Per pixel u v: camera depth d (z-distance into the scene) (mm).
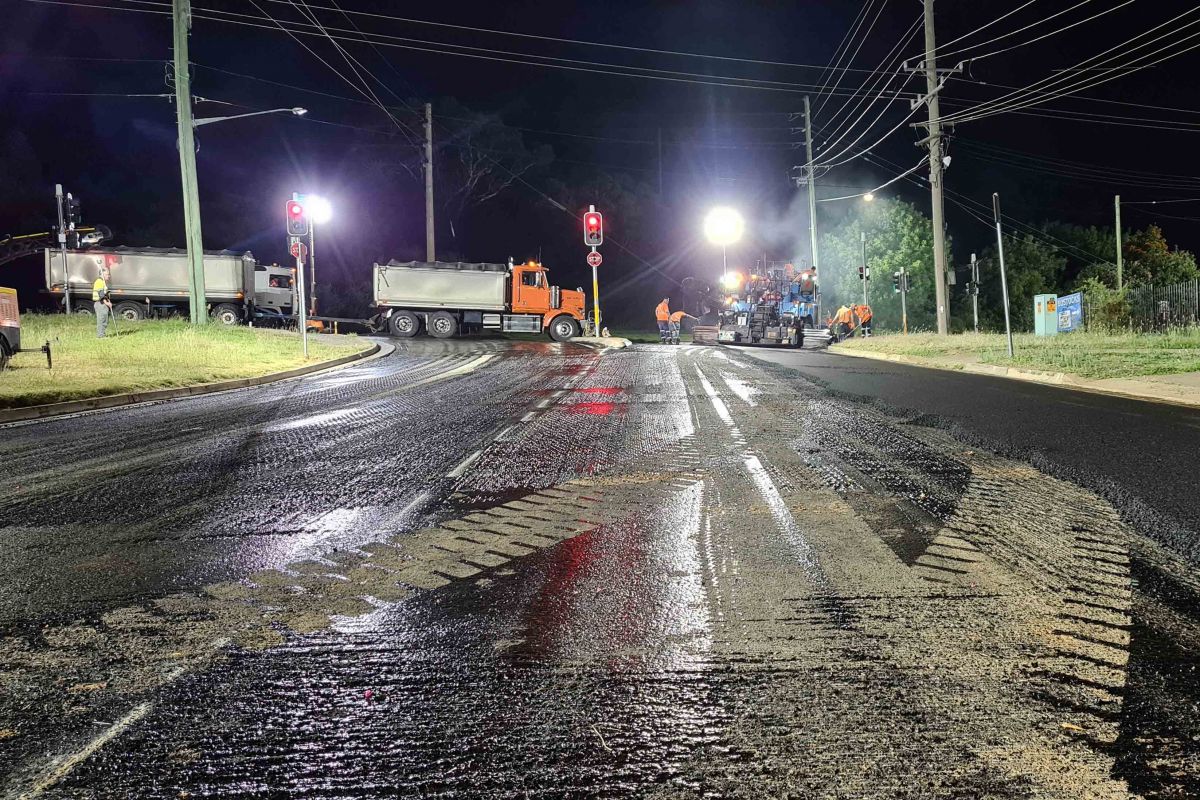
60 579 4602
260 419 11617
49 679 3295
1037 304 34094
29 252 37094
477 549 5016
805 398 12383
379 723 2887
